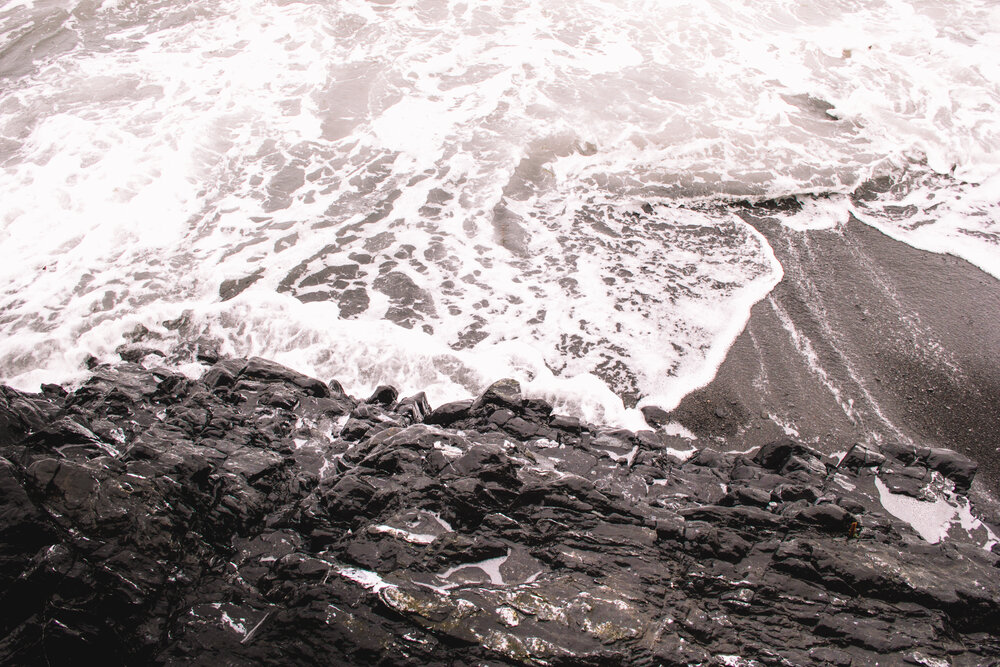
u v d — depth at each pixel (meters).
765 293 8.19
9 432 5.89
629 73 11.74
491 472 5.61
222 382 7.00
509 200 9.50
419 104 11.16
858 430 6.72
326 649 4.42
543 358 7.47
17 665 4.25
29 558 4.63
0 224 9.08
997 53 12.13
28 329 7.74
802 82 11.60
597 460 6.21
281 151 10.34
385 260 8.70
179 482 5.40
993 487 6.09
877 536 5.30
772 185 9.62
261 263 8.64
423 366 7.36
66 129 10.59
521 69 11.82
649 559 5.07
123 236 8.98
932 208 9.45
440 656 4.34
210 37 12.78
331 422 6.66
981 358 7.32
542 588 4.77
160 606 4.69
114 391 6.63
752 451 6.58
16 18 13.27
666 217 9.27
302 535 5.42
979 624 4.62
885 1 14.06
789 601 4.74
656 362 7.41
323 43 12.58
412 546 5.08
